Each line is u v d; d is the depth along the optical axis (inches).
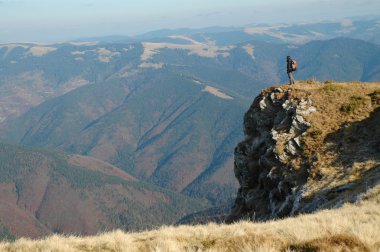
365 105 1536.7
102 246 554.6
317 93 1662.2
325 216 717.3
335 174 1213.7
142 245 562.9
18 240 586.2
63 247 537.6
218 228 652.1
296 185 1299.2
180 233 615.2
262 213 1508.4
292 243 508.4
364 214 706.2
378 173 1073.5
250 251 472.4
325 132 1459.2
